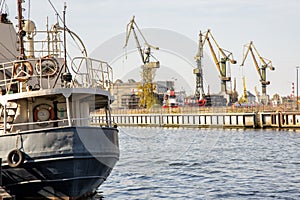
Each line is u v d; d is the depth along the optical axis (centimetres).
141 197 2611
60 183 2181
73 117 2292
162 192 2747
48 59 2280
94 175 2259
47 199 2231
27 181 2195
